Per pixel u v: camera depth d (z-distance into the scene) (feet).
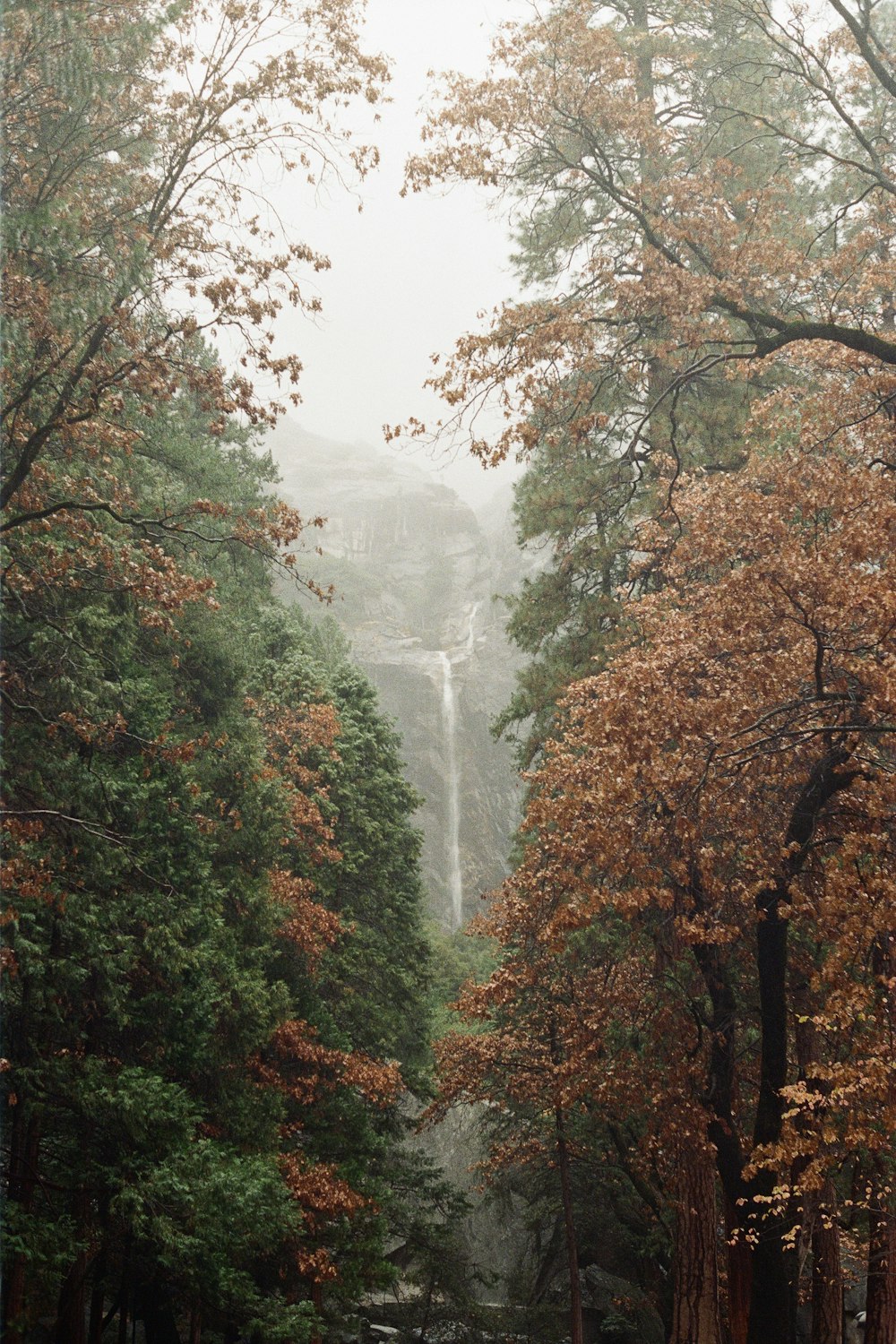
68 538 46.47
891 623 38.60
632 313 47.19
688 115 68.64
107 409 42.98
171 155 42.37
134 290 40.55
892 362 43.42
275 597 107.04
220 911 63.26
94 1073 49.21
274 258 42.83
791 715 43.27
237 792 72.28
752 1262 48.32
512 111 47.75
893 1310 48.37
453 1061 81.46
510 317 46.52
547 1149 90.58
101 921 50.37
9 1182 47.42
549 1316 99.40
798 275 46.16
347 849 96.84
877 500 41.27
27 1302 50.42
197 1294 52.85
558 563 77.77
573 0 49.19
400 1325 99.25
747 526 45.16
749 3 48.26
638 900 41.83
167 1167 47.42
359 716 107.86
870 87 58.80
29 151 40.55
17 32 35.58
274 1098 66.44
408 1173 97.81
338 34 42.52
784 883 45.19
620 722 43.21
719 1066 51.70
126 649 57.72
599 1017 57.57
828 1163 36.70
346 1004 91.04
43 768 47.60
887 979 35.47
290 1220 51.57
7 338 37.68
